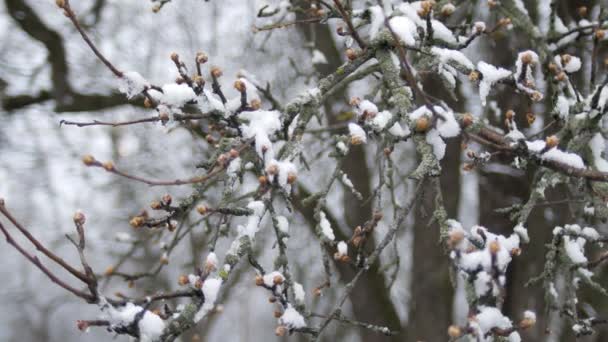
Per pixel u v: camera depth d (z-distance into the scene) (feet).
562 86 10.96
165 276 23.79
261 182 6.90
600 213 8.30
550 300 10.05
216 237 8.53
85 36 6.88
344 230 21.90
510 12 12.05
